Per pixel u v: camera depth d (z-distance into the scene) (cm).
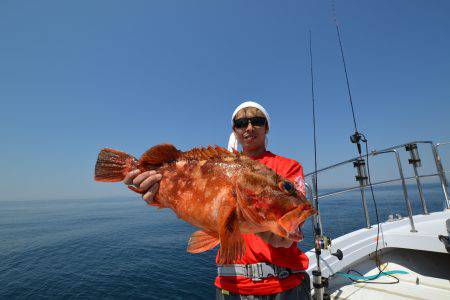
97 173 310
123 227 3638
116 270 1538
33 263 1814
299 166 295
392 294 409
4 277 1505
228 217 233
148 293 1176
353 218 1895
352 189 561
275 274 258
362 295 413
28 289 1300
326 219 1923
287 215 224
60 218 6025
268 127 360
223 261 217
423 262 507
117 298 1148
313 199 378
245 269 268
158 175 284
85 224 4303
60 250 2208
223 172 253
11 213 8900
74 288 1286
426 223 589
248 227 236
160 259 1747
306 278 279
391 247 543
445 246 449
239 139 350
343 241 515
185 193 264
